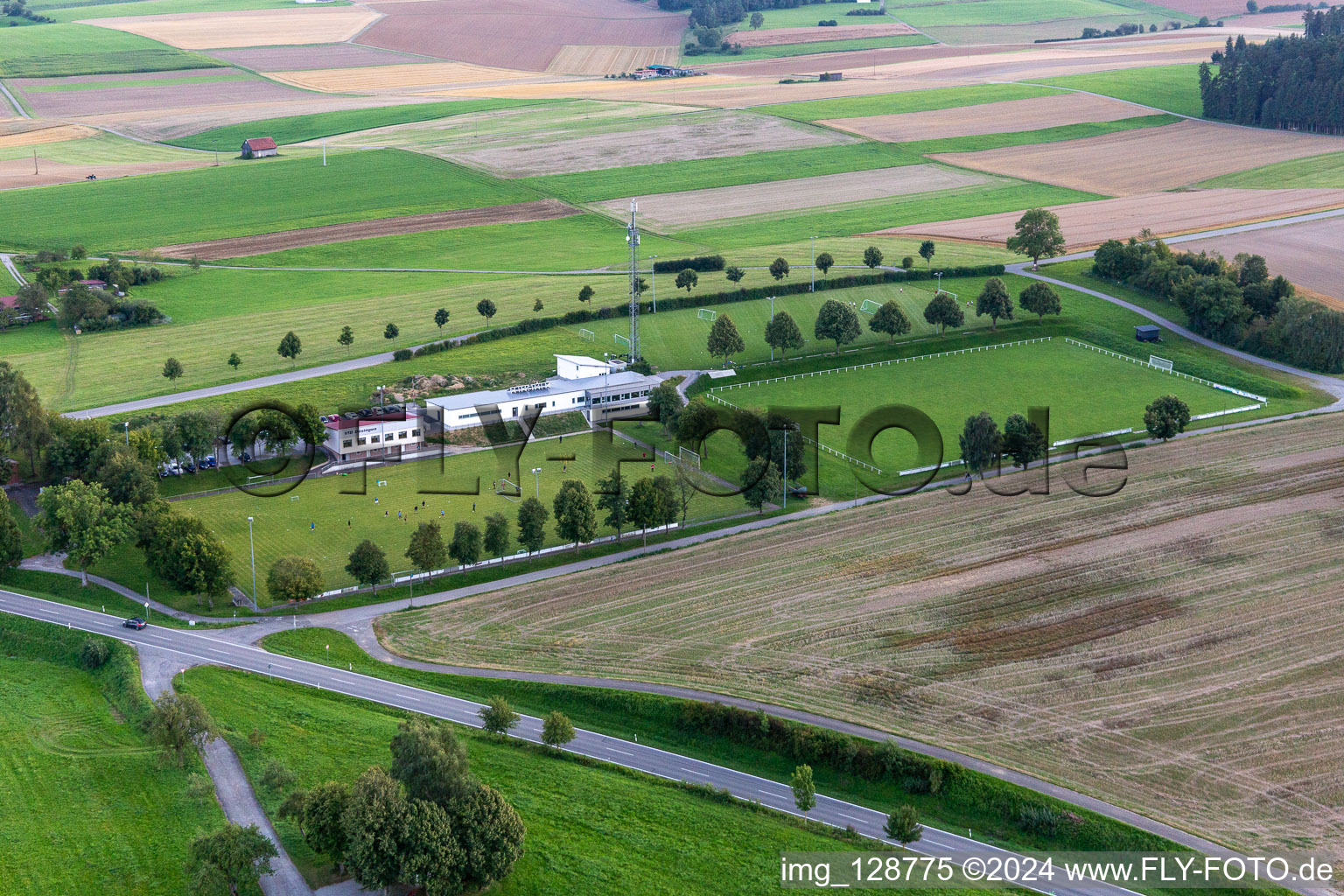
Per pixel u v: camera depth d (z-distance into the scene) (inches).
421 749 4229.8
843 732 4958.2
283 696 5221.5
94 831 4377.5
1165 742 4904.0
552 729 4859.7
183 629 5816.9
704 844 4372.5
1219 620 5777.6
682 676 5403.5
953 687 5285.4
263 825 4426.7
